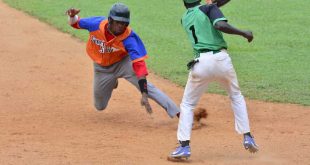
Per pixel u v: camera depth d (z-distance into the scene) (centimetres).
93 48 2534
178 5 6100
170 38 4731
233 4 6000
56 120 2686
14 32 4781
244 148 2302
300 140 2414
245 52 4216
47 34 4750
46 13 5588
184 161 2128
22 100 3023
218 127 2605
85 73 3625
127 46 2391
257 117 2766
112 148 2277
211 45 2064
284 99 3064
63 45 4388
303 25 5138
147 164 2083
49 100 3033
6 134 2442
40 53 4125
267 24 5181
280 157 2198
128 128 2586
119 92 3206
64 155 2167
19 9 5803
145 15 5606
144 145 2330
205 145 2341
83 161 2102
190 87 2112
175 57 4091
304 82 3425
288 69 3738
